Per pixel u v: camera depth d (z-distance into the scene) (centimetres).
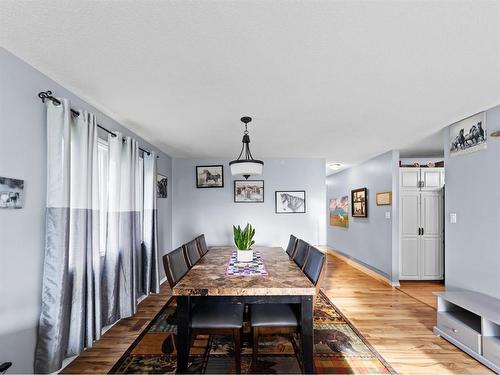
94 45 160
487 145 267
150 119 297
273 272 244
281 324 206
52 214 193
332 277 496
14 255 172
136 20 137
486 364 215
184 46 160
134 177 323
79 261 211
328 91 224
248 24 140
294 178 534
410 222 467
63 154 197
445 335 259
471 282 285
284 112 274
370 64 180
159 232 459
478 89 219
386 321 302
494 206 259
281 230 530
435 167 468
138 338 262
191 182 538
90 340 221
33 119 186
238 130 339
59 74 196
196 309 223
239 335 204
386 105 255
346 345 249
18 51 167
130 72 193
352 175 616
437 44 157
